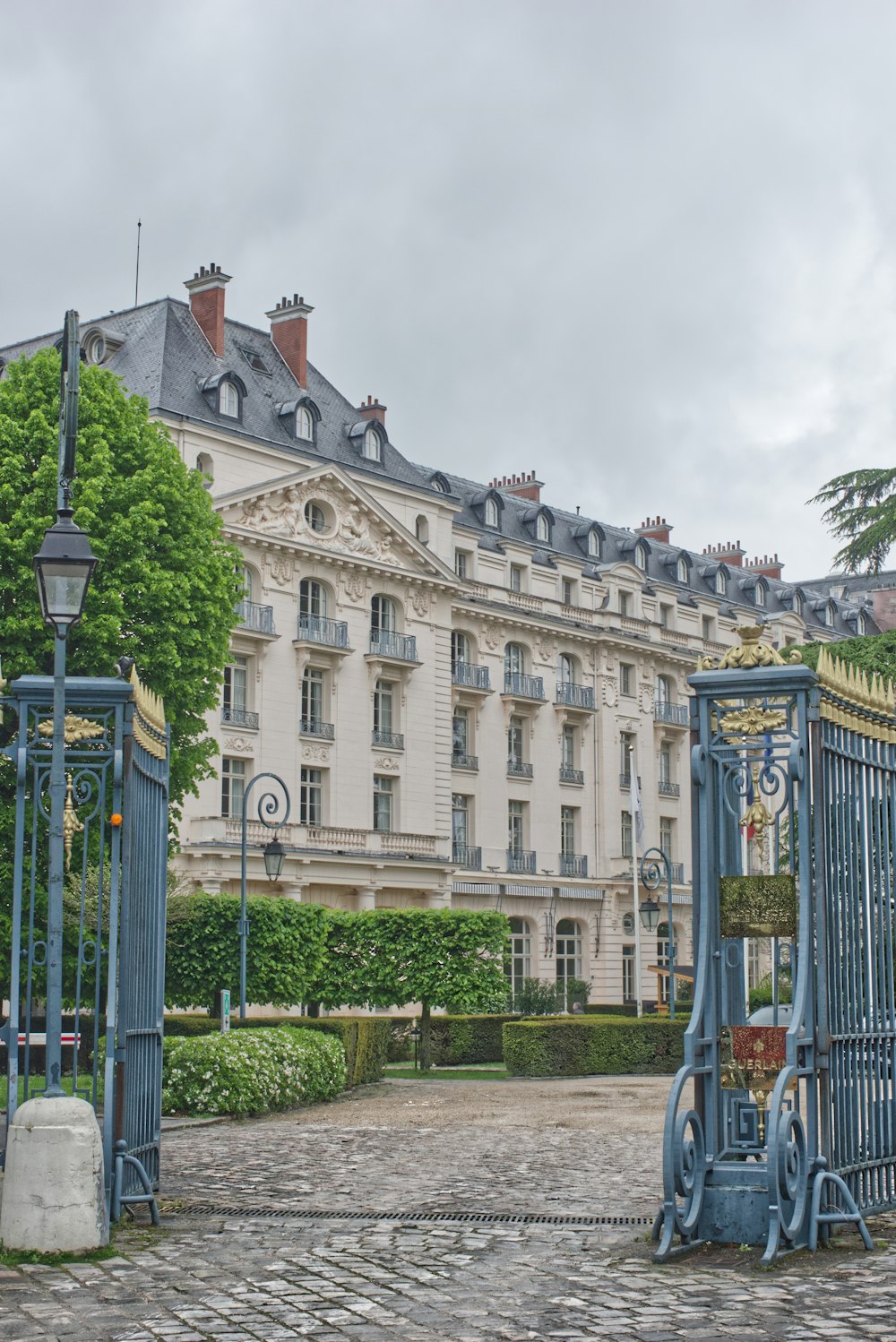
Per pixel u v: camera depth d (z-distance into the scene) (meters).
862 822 11.55
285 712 52.12
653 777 71.81
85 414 33.69
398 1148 17.59
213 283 52.97
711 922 10.77
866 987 11.45
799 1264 9.70
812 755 10.72
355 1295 8.98
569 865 66.38
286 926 34.41
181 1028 32.16
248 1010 47.53
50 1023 10.57
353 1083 30.41
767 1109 10.60
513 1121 21.64
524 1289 9.11
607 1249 10.41
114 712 11.91
